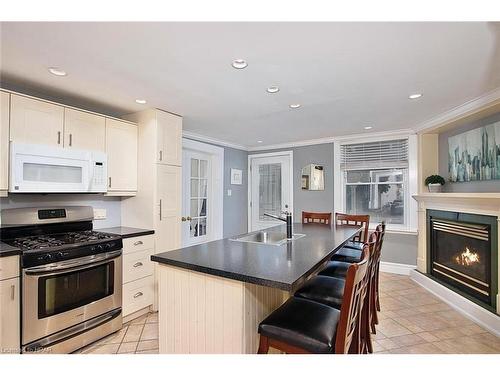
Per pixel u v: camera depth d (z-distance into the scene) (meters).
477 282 2.80
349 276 1.13
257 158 5.49
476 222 2.84
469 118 2.99
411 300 3.13
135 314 2.70
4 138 2.03
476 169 3.08
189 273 1.55
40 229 2.45
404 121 3.56
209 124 3.67
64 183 2.34
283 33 1.55
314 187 4.80
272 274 1.29
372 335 2.35
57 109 2.34
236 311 1.38
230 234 5.09
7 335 1.77
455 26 1.49
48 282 1.95
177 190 3.16
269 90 2.43
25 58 1.84
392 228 4.20
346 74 2.11
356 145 4.47
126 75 2.12
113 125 2.80
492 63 1.93
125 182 2.91
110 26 1.47
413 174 4.00
